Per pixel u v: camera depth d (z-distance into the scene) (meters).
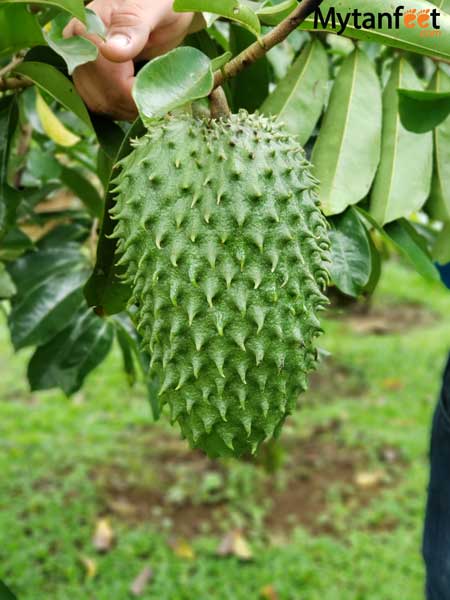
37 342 0.86
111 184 0.55
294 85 0.65
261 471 2.04
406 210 0.64
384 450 2.20
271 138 0.52
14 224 0.70
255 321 0.50
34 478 1.99
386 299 3.78
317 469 2.10
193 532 1.82
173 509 1.91
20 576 1.59
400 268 4.34
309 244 0.52
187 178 0.49
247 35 0.65
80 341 0.89
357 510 1.90
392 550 1.71
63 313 0.87
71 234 0.91
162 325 0.51
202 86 0.48
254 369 0.51
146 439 2.29
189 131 0.50
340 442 2.24
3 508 1.84
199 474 2.07
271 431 0.53
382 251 1.12
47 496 1.91
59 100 0.59
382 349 3.01
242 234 0.49
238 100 0.67
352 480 2.04
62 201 1.21
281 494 1.98
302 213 0.52
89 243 0.90
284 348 0.51
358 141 0.64
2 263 0.85
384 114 0.66
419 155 0.65
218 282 0.50
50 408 2.45
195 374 0.51
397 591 1.57
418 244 0.70
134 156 0.52
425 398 2.54
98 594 1.55
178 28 0.57
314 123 0.64
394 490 1.98
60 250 0.90
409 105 0.55
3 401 2.52
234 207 0.49
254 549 1.73
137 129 0.55
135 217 0.51
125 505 1.91
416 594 1.57
